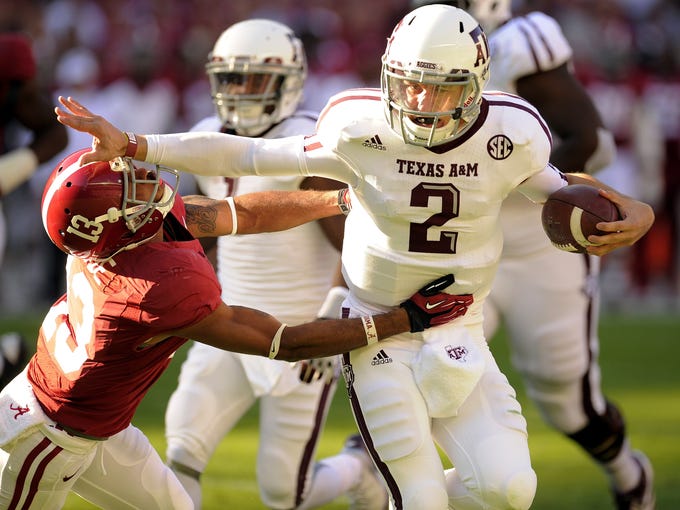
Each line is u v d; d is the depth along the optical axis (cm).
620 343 3048
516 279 1630
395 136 1166
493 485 1162
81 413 1143
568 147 1616
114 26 3888
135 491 1216
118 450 1198
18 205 3475
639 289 3722
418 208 1173
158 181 1108
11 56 1802
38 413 1144
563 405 1639
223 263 1504
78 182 1084
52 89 3791
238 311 1145
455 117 1141
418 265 1196
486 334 1659
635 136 3644
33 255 3506
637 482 1619
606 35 3762
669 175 3691
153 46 3722
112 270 1112
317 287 1481
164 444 1955
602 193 1179
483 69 1155
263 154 1192
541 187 1206
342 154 1181
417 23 1150
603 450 1630
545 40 1612
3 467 1158
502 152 1166
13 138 2677
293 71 1502
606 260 3662
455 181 1168
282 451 1443
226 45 1493
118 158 1105
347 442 1574
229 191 1462
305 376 1354
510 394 1223
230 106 1491
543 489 1730
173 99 3666
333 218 1420
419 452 1194
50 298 3528
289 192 1259
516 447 1187
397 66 1141
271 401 1446
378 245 1205
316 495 1473
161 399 2353
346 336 1179
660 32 3809
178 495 1241
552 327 1620
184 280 1098
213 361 1450
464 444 1196
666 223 3697
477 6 1627
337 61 3819
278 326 1159
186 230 1153
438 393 1198
